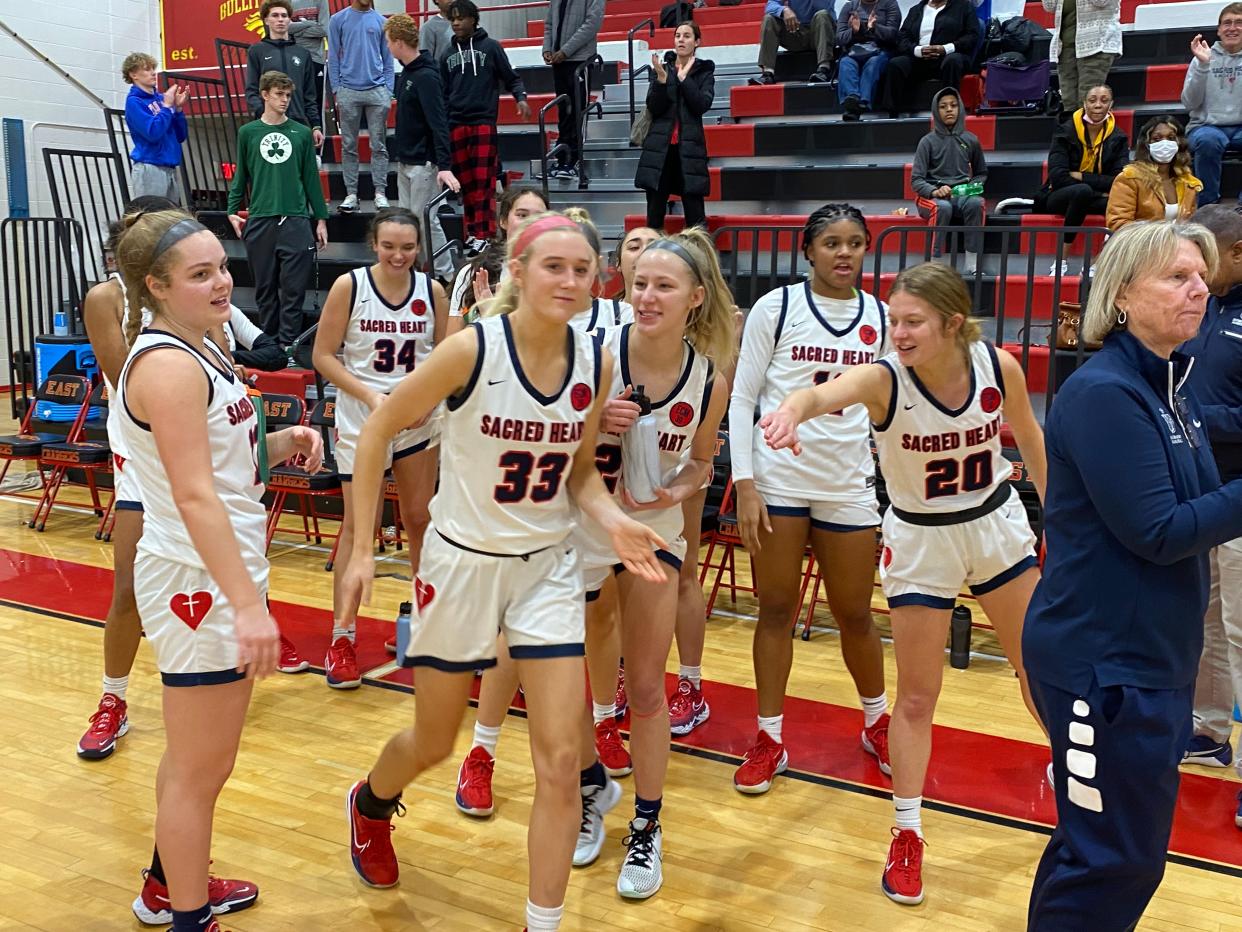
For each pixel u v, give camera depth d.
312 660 4.52
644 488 2.74
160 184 8.44
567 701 2.28
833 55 9.12
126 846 3.03
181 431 2.10
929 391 2.66
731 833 3.16
